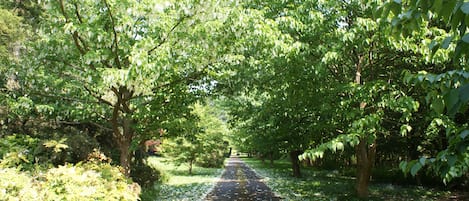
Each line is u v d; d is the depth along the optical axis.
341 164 23.92
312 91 8.80
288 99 9.40
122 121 9.67
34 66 7.73
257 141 18.22
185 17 6.82
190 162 20.95
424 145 14.22
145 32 7.20
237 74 8.60
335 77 8.86
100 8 6.58
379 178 17.92
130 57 5.95
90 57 6.34
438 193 12.80
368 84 6.94
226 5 7.00
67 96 8.36
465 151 1.99
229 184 15.63
